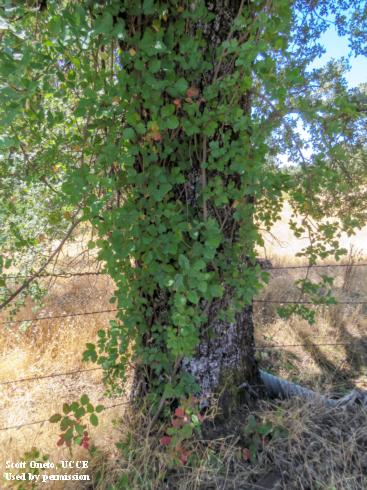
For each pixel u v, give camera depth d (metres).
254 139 1.74
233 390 2.56
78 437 1.72
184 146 2.01
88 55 1.71
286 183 2.10
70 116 2.24
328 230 2.31
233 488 2.01
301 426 2.29
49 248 2.81
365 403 2.57
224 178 2.19
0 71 1.26
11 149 2.18
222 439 2.27
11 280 3.18
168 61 1.67
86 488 2.04
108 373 2.14
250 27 1.58
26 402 3.12
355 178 3.15
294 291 5.36
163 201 1.96
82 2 1.60
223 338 2.48
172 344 1.72
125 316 2.06
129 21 1.79
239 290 2.04
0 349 3.78
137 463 2.08
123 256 1.63
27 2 1.65
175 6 1.78
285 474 2.09
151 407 2.23
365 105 2.70
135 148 1.68
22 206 2.62
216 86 1.72
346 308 5.00
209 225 1.68
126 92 1.63
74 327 4.07
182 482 2.02
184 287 1.58
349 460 2.12
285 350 4.02
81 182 1.51
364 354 4.06
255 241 2.10
